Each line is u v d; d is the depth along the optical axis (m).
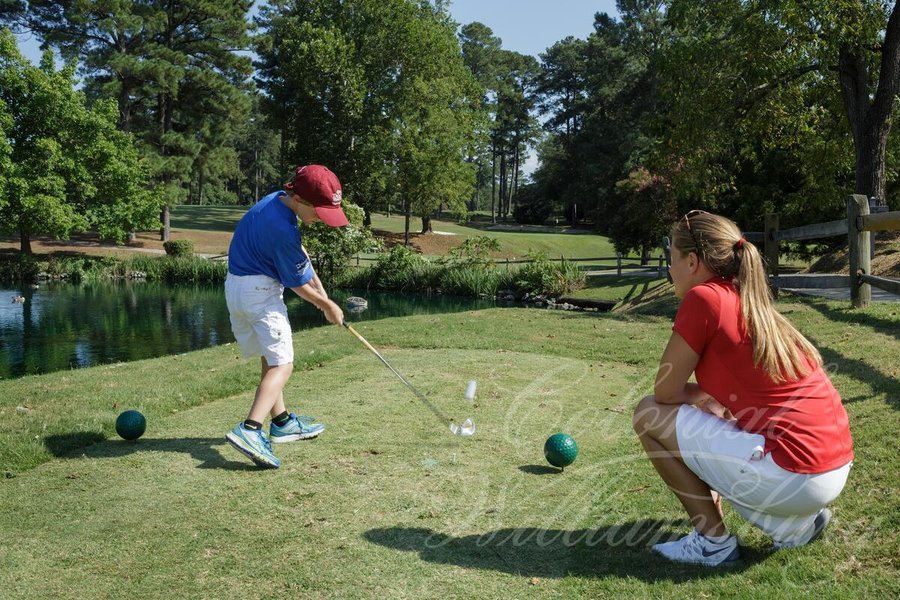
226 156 47.97
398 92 42.12
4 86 31.62
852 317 8.06
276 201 4.53
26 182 30.59
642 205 25.92
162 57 40.25
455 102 46.28
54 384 7.12
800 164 21.03
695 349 2.84
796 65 17.52
